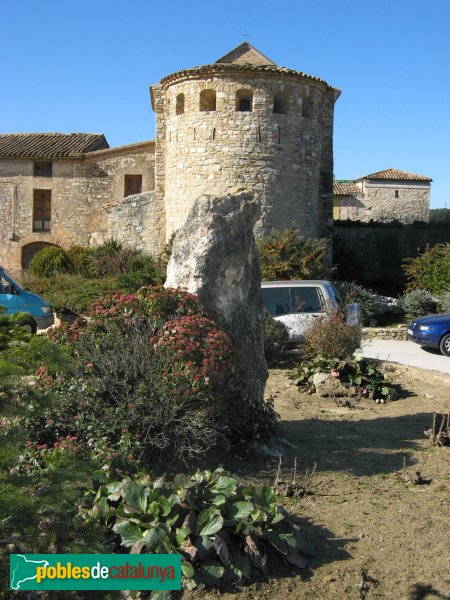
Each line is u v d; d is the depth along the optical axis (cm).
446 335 1759
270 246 2338
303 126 2588
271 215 2520
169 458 651
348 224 3244
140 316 716
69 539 420
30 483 406
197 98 2522
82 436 617
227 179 2498
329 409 1009
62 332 694
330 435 843
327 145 2892
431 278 2592
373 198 5334
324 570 488
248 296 805
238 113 2491
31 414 458
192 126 2533
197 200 802
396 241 3183
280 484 630
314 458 739
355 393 1083
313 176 2648
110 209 3117
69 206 3453
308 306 1487
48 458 548
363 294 2358
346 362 1121
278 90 2517
